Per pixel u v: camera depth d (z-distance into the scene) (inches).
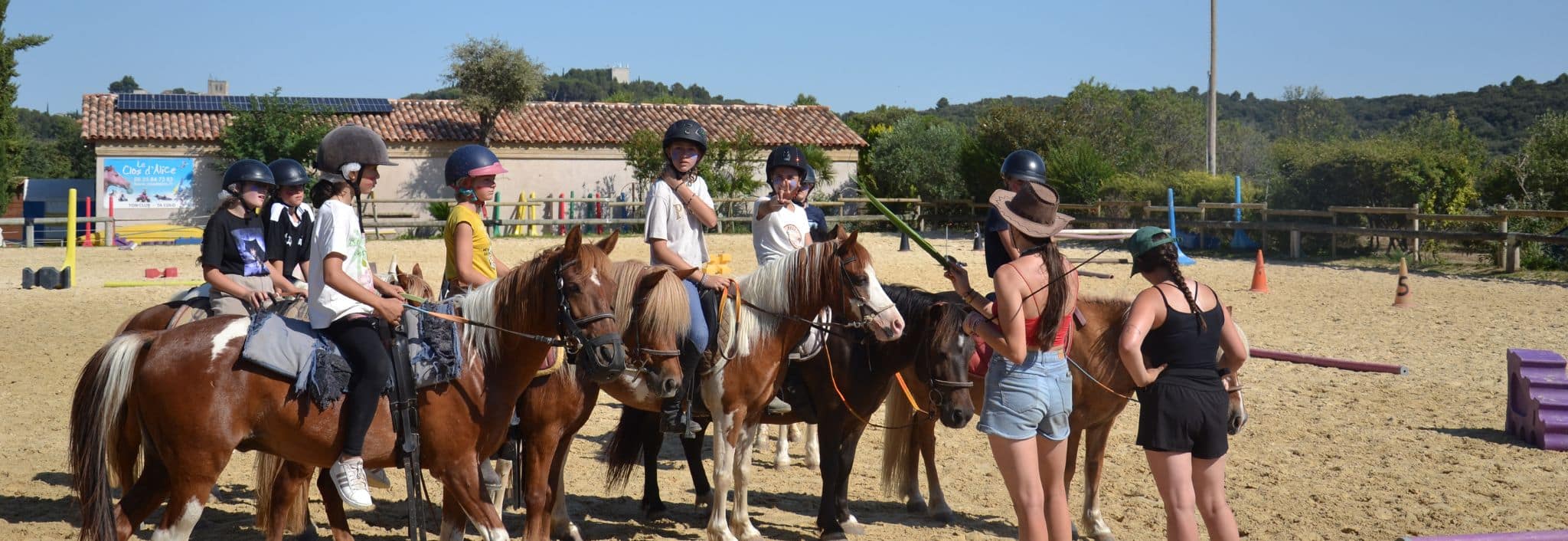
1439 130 1228.5
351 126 181.8
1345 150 895.7
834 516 226.4
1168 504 173.0
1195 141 1477.6
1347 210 831.7
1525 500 255.1
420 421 176.4
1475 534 200.2
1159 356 175.2
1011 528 242.8
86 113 1142.3
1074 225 1109.1
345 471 168.4
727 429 219.6
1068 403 174.4
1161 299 173.6
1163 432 171.2
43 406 340.2
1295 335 487.8
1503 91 2773.1
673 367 195.5
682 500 263.0
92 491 162.9
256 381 166.7
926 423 246.7
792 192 243.6
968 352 208.7
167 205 1109.7
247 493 259.6
